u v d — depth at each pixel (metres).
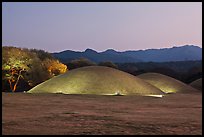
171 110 20.03
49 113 16.72
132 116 16.22
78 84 40.19
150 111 19.20
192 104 25.42
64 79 42.22
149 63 170.88
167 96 37.94
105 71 44.16
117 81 41.62
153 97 34.19
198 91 59.00
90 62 97.88
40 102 23.89
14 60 55.38
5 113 16.31
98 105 22.84
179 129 12.00
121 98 31.16
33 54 61.41
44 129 11.46
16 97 28.38
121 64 150.38
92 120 14.17
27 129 11.39
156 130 11.69
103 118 15.00
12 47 57.59
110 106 22.25
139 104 24.70
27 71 58.03
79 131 11.16
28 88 63.00
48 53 72.44
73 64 94.56
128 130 11.57
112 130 11.52
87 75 42.50
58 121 13.65
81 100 27.22
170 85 59.47
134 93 39.59
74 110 18.78
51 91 39.28
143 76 64.94
